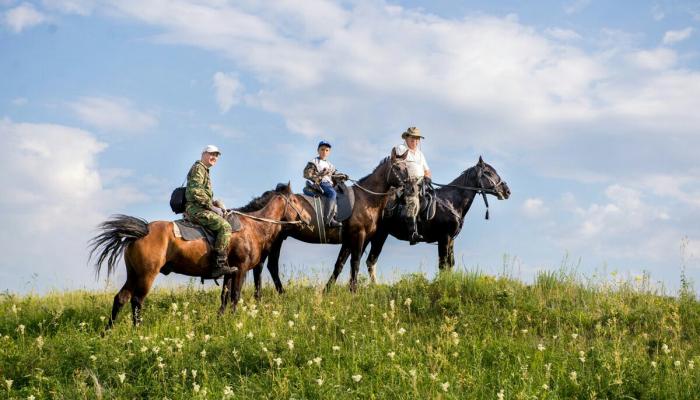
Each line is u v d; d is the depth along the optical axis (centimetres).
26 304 1236
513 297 1182
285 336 962
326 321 1063
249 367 876
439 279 1266
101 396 780
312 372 840
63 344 932
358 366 868
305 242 1312
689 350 996
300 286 1335
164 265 1073
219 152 1108
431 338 991
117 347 921
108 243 1021
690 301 1196
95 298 1231
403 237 1403
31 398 757
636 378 843
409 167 1376
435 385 795
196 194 1077
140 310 1063
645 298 1227
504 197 1468
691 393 815
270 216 1207
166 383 816
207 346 923
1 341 970
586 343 1020
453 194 1456
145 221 1053
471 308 1148
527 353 931
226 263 1100
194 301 1233
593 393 777
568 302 1207
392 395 784
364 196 1326
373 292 1236
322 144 1324
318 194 1298
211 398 782
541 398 775
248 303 1123
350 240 1316
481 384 814
